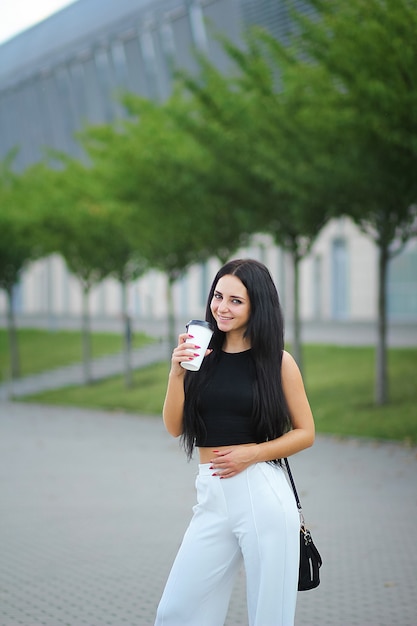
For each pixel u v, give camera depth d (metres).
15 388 28.28
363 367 20.38
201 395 3.67
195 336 3.60
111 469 12.32
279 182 15.98
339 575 6.81
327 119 14.77
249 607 3.64
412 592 6.34
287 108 15.86
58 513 9.30
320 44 14.11
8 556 7.54
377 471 11.60
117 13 37.03
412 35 12.91
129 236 22.47
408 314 30.31
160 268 23.30
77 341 34.88
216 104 17.14
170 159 18.34
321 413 16.81
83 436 16.44
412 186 14.84
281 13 26.89
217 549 3.64
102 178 21.67
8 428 18.06
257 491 3.58
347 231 31.98
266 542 3.56
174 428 3.80
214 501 3.63
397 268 30.69
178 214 19.61
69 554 7.57
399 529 8.35
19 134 46.78
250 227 18.03
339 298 32.69
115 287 43.28
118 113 38.06
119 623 5.73
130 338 24.58
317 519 8.83
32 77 44.09
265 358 3.66
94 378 27.25
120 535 8.25
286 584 3.57
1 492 10.60
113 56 38.31
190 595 3.64
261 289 3.68
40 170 27.84
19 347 36.00
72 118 42.03
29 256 29.98
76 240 25.27
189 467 12.41
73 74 41.25
